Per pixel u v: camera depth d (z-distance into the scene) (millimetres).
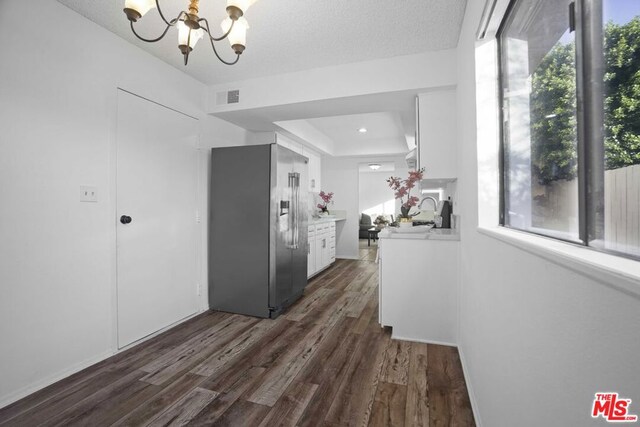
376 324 2744
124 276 2264
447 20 2055
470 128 1750
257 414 1537
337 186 6414
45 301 1778
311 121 4645
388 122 4699
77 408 1581
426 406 1595
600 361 474
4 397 1599
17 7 1658
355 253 6270
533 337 778
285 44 2361
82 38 1987
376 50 2457
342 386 1774
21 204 1671
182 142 2842
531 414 787
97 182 2074
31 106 1715
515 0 1251
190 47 1402
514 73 1317
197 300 3010
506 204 1447
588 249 655
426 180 2682
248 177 3018
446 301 2350
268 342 2369
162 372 1932
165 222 2637
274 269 2936
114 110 2201
